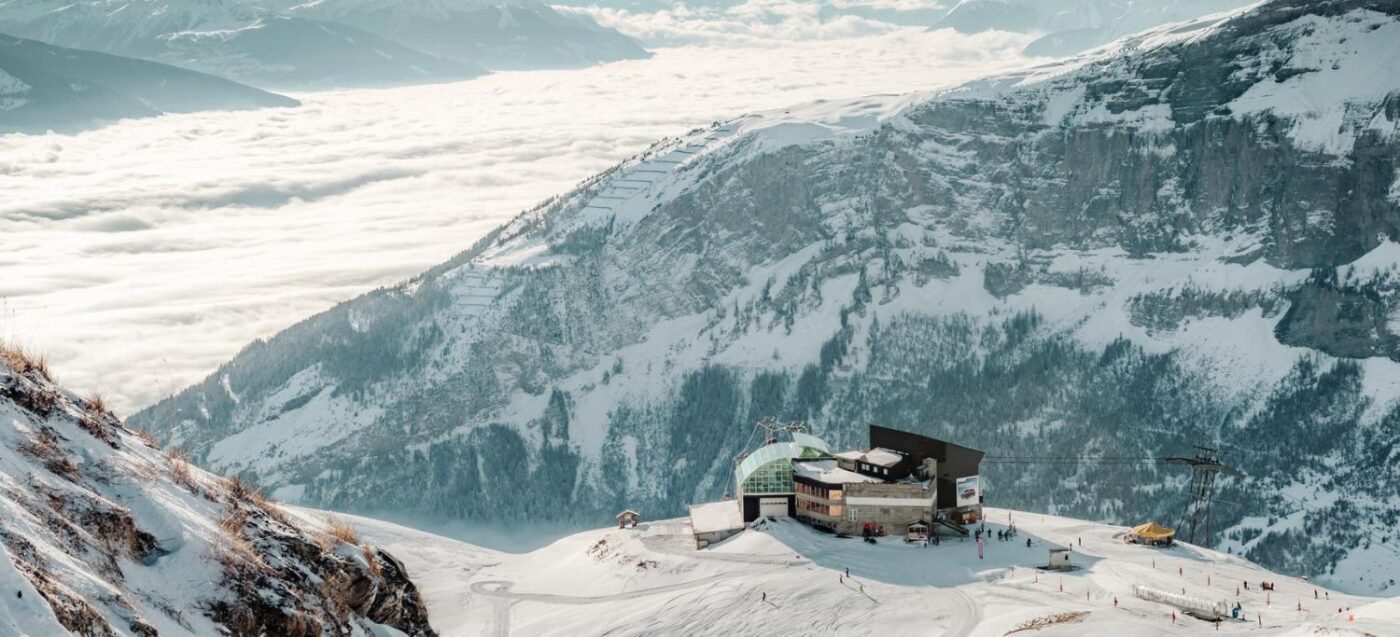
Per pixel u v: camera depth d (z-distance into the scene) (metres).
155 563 27.17
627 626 121.69
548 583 148.12
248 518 32.53
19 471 25.94
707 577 135.88
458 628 129.62
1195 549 142.12
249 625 27.22
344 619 33.28
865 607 117.00
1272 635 92.69
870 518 146.75
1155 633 95.56
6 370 30.23
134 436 34.19
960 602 116.06
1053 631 98.88
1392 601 96.62
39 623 19.31
